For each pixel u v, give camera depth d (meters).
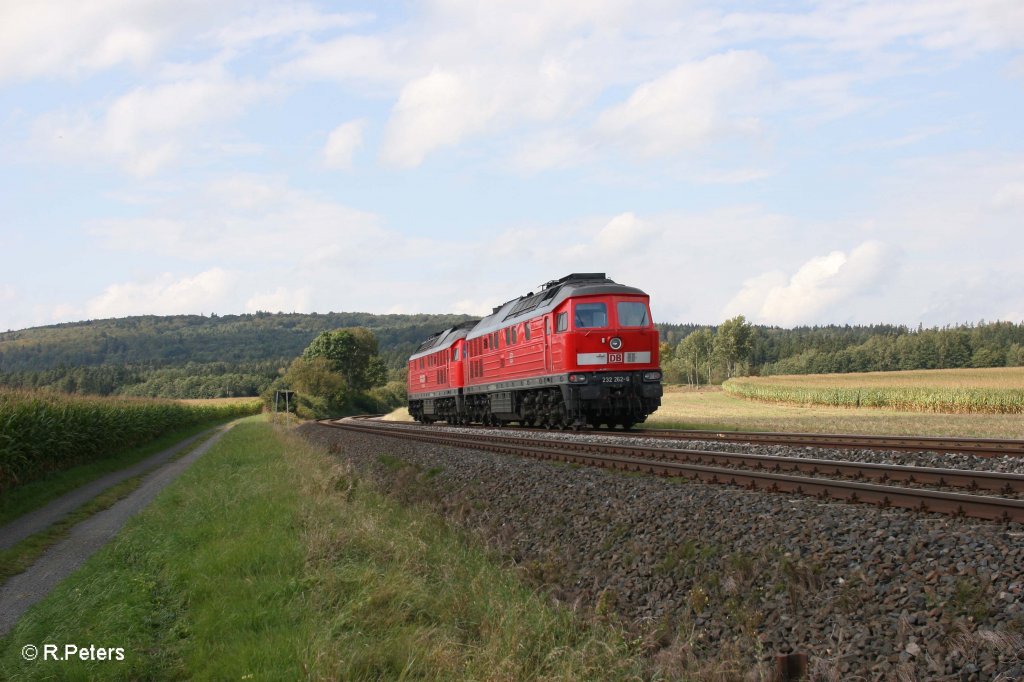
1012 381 63.56
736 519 9.59
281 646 6.93
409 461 22.08
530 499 13.90
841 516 8.81
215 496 16.22
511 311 31.08
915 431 23.00
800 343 178.00
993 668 5.40
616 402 24.62
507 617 7.86
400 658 6.93
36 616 8.20
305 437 38.69
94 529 13.63
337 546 10.41
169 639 7.70
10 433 17.27
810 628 6.78
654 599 8.52
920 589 6.67
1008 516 7.98
